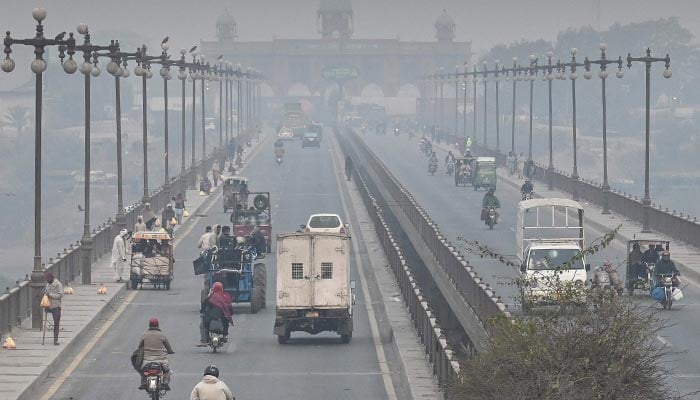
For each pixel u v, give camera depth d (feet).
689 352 314.55
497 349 199.52
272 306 411.34
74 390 279.08
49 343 328.49
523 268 246.47
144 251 449.48
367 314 394.32
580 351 196.24
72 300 408.26
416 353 307.37
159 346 256.52
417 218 555.69
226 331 331.16
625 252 542.16
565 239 427.33
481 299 324.60
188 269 509.35
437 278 444.55
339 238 339.77
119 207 557.33
